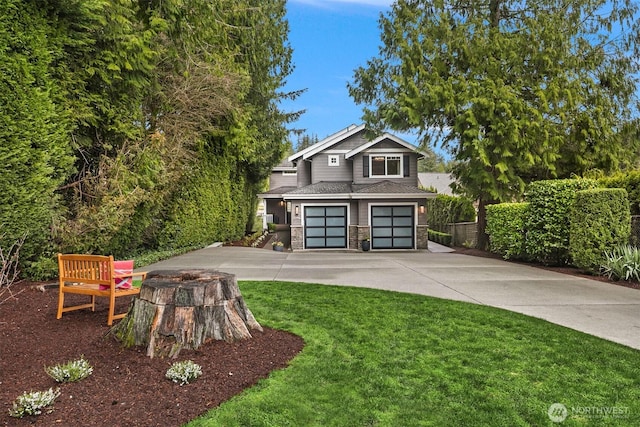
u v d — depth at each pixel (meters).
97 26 6.68
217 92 11.15
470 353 3.86
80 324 4.33
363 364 3.59
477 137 13.03
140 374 3.17
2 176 5.46
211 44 10.57
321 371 3.42
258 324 4.35
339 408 2.82
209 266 9.55
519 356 3.78
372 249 17.78
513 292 6.70
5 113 5.50
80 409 2.65
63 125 6.36
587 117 13.24
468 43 13.45
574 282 7.66
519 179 13.56
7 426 2.42
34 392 2.78
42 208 6.04
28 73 5.73
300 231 18.14
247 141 14.86
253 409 2.74
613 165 13.34
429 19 14.05
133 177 8.01
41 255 6.36
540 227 9.98
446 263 10.82
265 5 16.00
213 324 3.79
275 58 18.33
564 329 4.57
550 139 13.13
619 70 13.52
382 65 15.44
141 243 10.95
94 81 7.38
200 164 13.67
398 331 4.53
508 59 13.14
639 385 3.18
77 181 7.55
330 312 5.32
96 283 4.40
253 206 25.39
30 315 4.59
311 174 21.53
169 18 7.97
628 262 7.60
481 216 15.43
